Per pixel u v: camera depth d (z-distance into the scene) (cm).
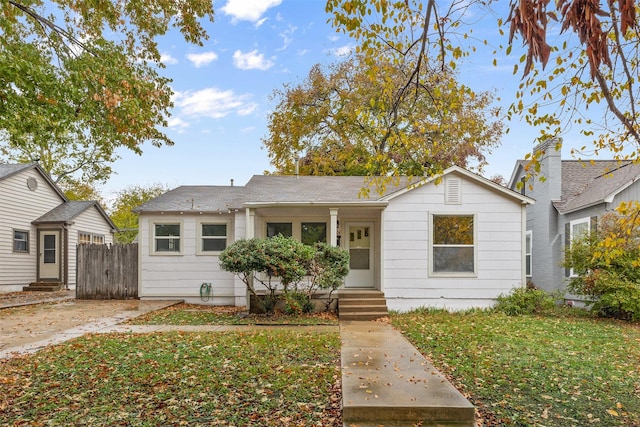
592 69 324
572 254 1236
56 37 930
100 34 1078
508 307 1212
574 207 1407
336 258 1170
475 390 544
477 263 1270
